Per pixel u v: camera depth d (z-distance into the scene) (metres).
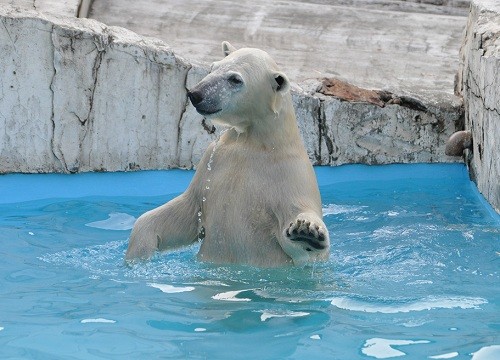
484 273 9.12
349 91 13.95
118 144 13.05
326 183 13.57
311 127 13.56
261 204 8.55
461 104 14.09
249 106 8.49
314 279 8.68
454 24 18.50
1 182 12.51
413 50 17.39
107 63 12.77
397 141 13.92
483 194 12.33
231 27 17.67
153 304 7.81
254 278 8.52
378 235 10.62
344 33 17.78
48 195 12.59
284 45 17.20
